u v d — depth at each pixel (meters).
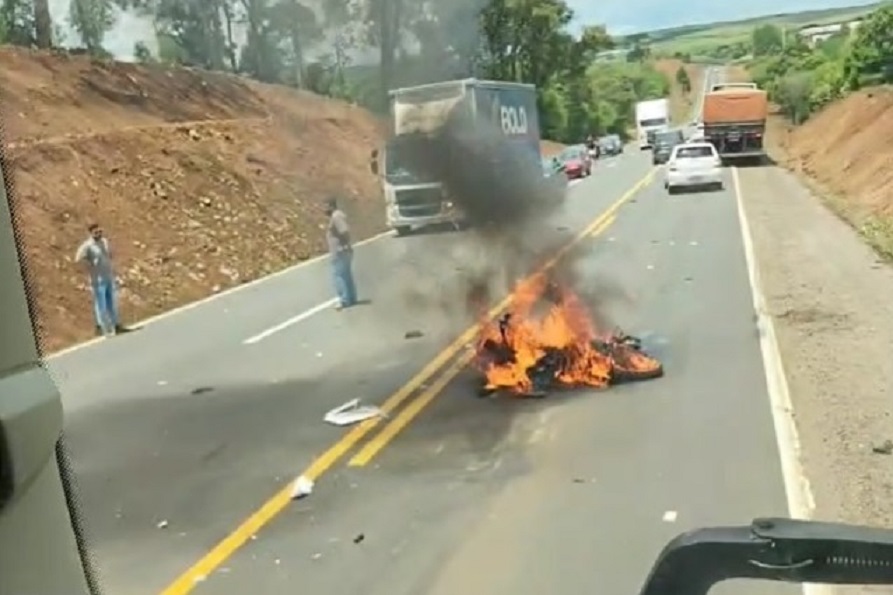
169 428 11.45
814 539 2.35
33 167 24.80
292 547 7.66
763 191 41.84
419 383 12.94
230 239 29.77
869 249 22.95
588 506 8.16
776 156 66.00
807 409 10.70
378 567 7.20
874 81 61.03
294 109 34.72
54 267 21.55
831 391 11.36
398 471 9.41
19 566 1.58
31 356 1.67
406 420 11.18
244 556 7.51
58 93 30.02
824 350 13.45
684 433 10.03
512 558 7.19
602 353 12.55
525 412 11.22
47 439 1.63
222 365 15.25
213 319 20.66
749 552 2.38
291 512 8.45
